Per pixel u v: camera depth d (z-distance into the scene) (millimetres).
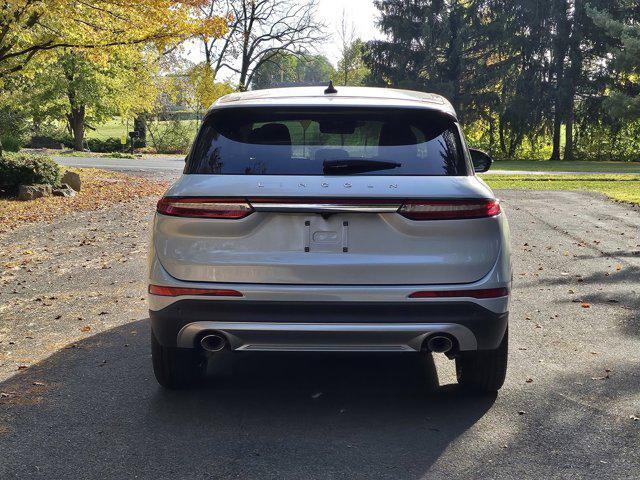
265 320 3668
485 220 3723
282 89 4566
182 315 3730
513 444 3619
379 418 3998
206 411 4117
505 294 3789
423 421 3947
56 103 45344
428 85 53312
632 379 4676
